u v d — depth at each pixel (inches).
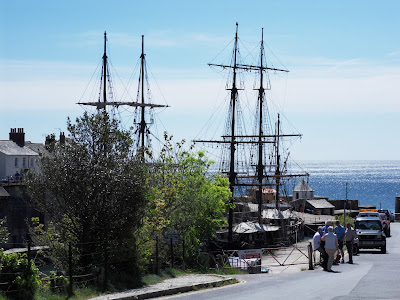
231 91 3326.8
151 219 1232.8
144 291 868.0
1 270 792.3
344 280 954.1
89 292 875.4
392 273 1057.5
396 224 3324.3
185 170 1747.0
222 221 1782.7
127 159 1095.0
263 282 993.5
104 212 1042.7
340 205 4419.3
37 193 1085.8
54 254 1086.4
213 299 765.9
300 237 3334.2
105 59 2549.2
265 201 3892.7
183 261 1282.0
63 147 1088.8
